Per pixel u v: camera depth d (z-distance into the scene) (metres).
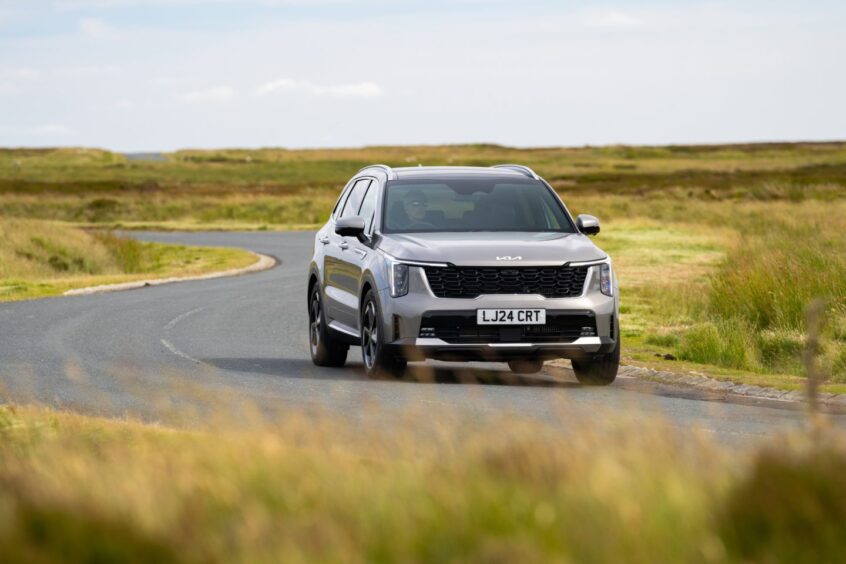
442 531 7.96
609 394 21.45
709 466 9.61
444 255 22.11
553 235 23.67
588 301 22.31
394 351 22.27
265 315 39.50
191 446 11.66
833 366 27.14
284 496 8.84
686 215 102.19
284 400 20.27
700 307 38.44
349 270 24.56
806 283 34.44
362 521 8.17
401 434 11.19
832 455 9.02
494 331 21.98
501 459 9.73
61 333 33.41
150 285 54.62
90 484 9.02
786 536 7.93
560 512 8.24
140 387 22.20
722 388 22.72
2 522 7.82
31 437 14.05
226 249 80.88
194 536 7.80
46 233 72.38
